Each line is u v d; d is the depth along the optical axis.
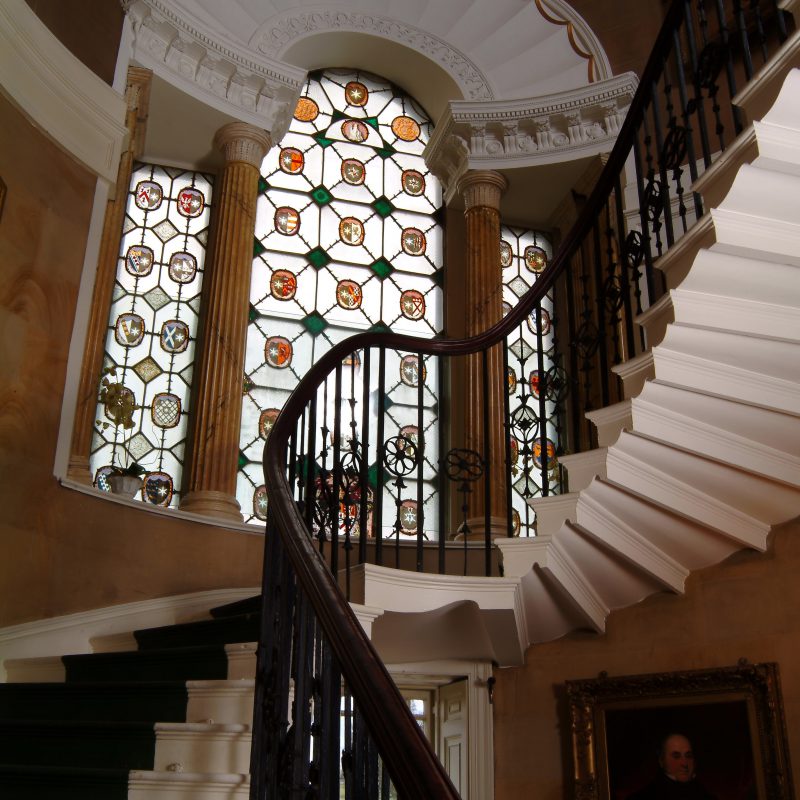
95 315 6.05
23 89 5.19
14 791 2.90
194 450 6.50
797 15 3.37
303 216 8.18
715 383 3.79
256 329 7.64
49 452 5.00
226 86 7.31
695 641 4.63
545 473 4.30
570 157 7.89
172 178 7.81
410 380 7.92
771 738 4.26
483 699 5.09
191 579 5.71
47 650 4.73
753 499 4.30
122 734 3.12
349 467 3.98
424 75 8.74
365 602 3.80
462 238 8.54
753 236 3.43
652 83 4.48
